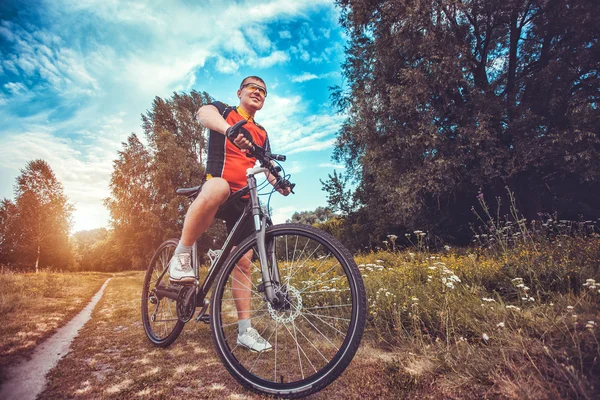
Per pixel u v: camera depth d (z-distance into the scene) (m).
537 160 10.52
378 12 11.77
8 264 32.16
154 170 34.09
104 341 2.60
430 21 10.49
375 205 14.72
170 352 2.30
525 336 1.84
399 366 1.79
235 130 1.78
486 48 12.59
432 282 3.05
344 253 1.66
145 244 33.53
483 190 12.44
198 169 34.12
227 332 2.58
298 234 1.81
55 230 35.34
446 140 11.07
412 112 11.03
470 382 1.50
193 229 2.11
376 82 12.09
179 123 37.31
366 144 12.80
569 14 10.13
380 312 2.60
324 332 2.53
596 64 10.29
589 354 1.46
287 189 2.18
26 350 2.28
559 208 11.80
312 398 1.55
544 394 1.26
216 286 1.88
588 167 9.60
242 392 1.64
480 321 2.19
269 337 2.50
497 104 10.68
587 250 3.60
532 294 2.79
